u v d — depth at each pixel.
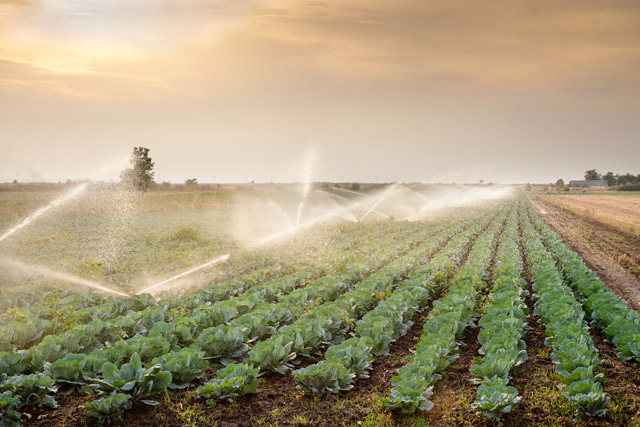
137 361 7.20
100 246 25.23
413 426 6.70
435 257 20.09
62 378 7.24
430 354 8.05
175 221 41.38
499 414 6.78
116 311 11.45
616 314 10.41
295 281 14.85
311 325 9.28
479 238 27.31
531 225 39.28
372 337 9.30
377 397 7.55
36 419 6.58
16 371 7.45
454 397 7.58
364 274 16.66
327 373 7.43
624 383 7.97
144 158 60.53
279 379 8.18
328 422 6.80
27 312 10.55
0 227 34.50
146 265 20.06
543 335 10.29
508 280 14.41
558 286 13.32
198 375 7.77
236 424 6.70
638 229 35.84
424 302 12.72
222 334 8.71
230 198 67.19
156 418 6.74
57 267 19.20
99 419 6.55
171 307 11.50
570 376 7.34
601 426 6.61
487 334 9.53
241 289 14.04
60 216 43.62
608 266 20.27
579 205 72.44
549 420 6.80
